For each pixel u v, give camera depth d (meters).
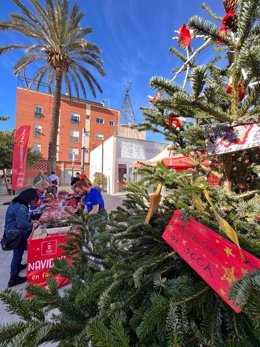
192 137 1.32
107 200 11.39
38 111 26.89
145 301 0.93
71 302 1.10
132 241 1.20
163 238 1.08
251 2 0.80
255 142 0.88
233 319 0.78
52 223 3.32
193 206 1.10
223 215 0.98
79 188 3.41
